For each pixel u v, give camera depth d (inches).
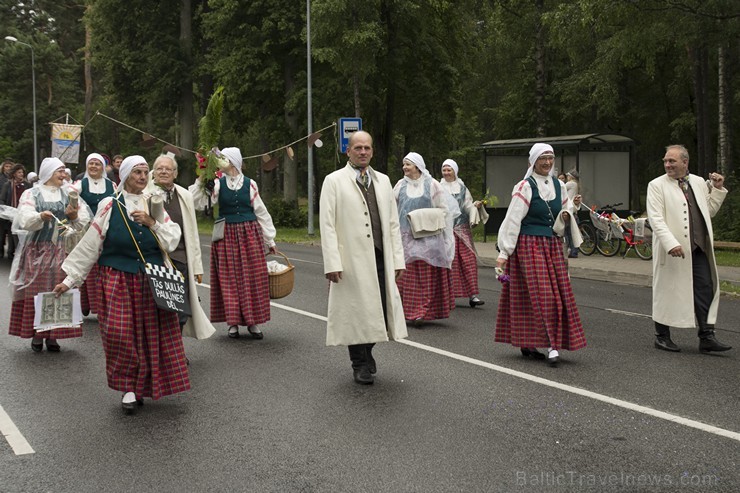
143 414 212.2
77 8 2377.0
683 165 285.0
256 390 235.5
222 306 318.0
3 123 2225.6
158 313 212.5
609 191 780.0
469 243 395.5
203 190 309.3
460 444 185.0
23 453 181.9
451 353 283.9
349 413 210.5
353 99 1131.9
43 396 231.3
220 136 311.1
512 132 1395.2
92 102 2277.3
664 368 260.7
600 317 366.3
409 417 206.2
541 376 249.1
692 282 285.1
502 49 1280.8
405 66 1156.5
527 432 193.5
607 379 245.1
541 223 265.3
